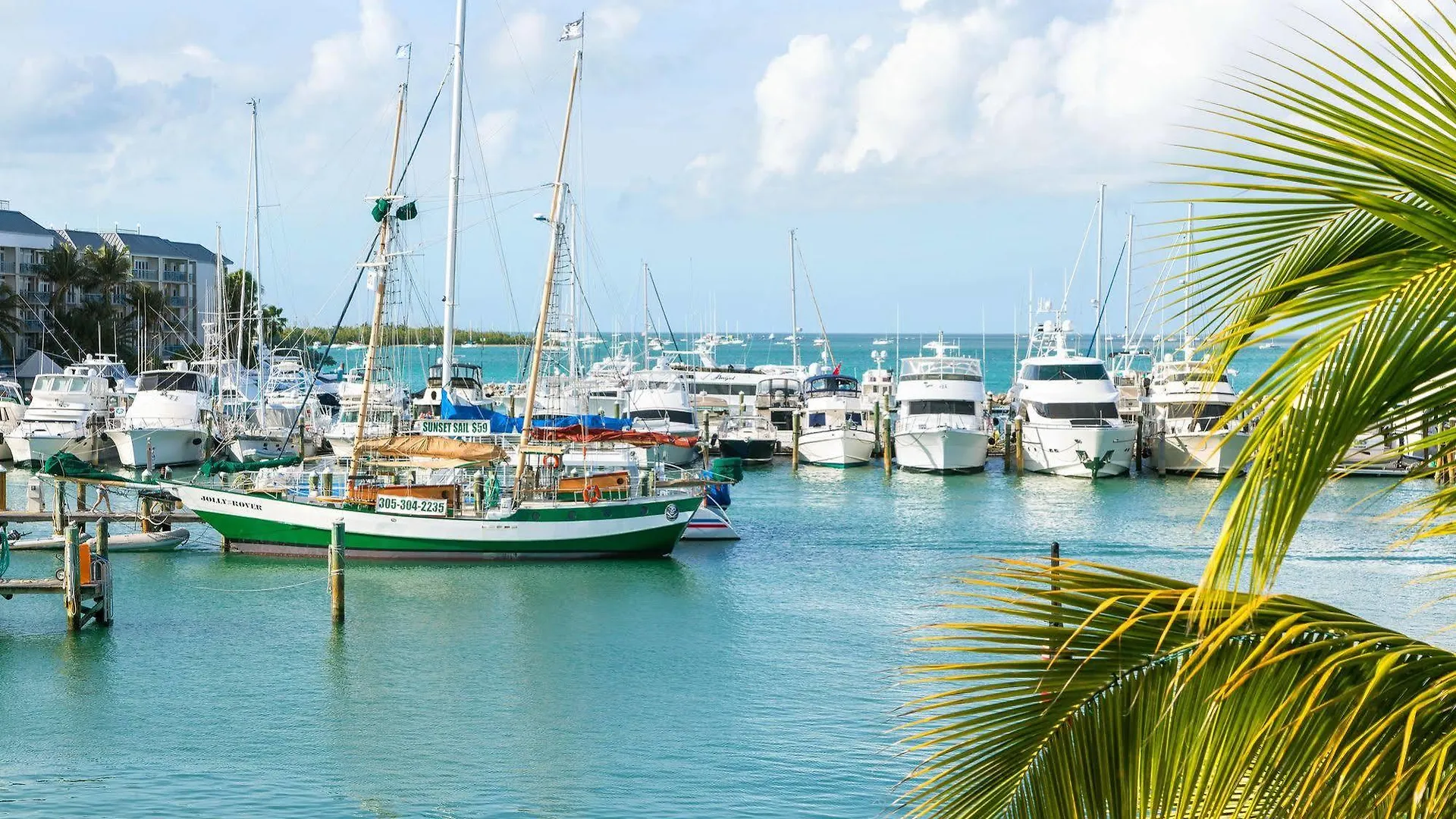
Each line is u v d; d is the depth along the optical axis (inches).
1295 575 1493.6
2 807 795.4
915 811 279.0
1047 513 2103.8
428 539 1578.5
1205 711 245.6
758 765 879.1
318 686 1059.3
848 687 1059.9
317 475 1675.7
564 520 1604.3
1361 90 206.7
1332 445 204.8
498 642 1208.2
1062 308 2923.2
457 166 2043.6
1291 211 232.5
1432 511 234.8
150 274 5393.7
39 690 1038.4
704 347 4367.6
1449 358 205.6
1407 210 202.2
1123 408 2989.7
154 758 885.8
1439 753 219.3
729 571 1574.8
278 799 817.5
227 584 1446.9
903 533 1888.5
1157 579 263.3
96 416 2706.7
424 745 920.3
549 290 1695.4
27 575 1491.1
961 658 1013.8
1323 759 232.5
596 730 954.7
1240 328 217.3
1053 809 260.5
